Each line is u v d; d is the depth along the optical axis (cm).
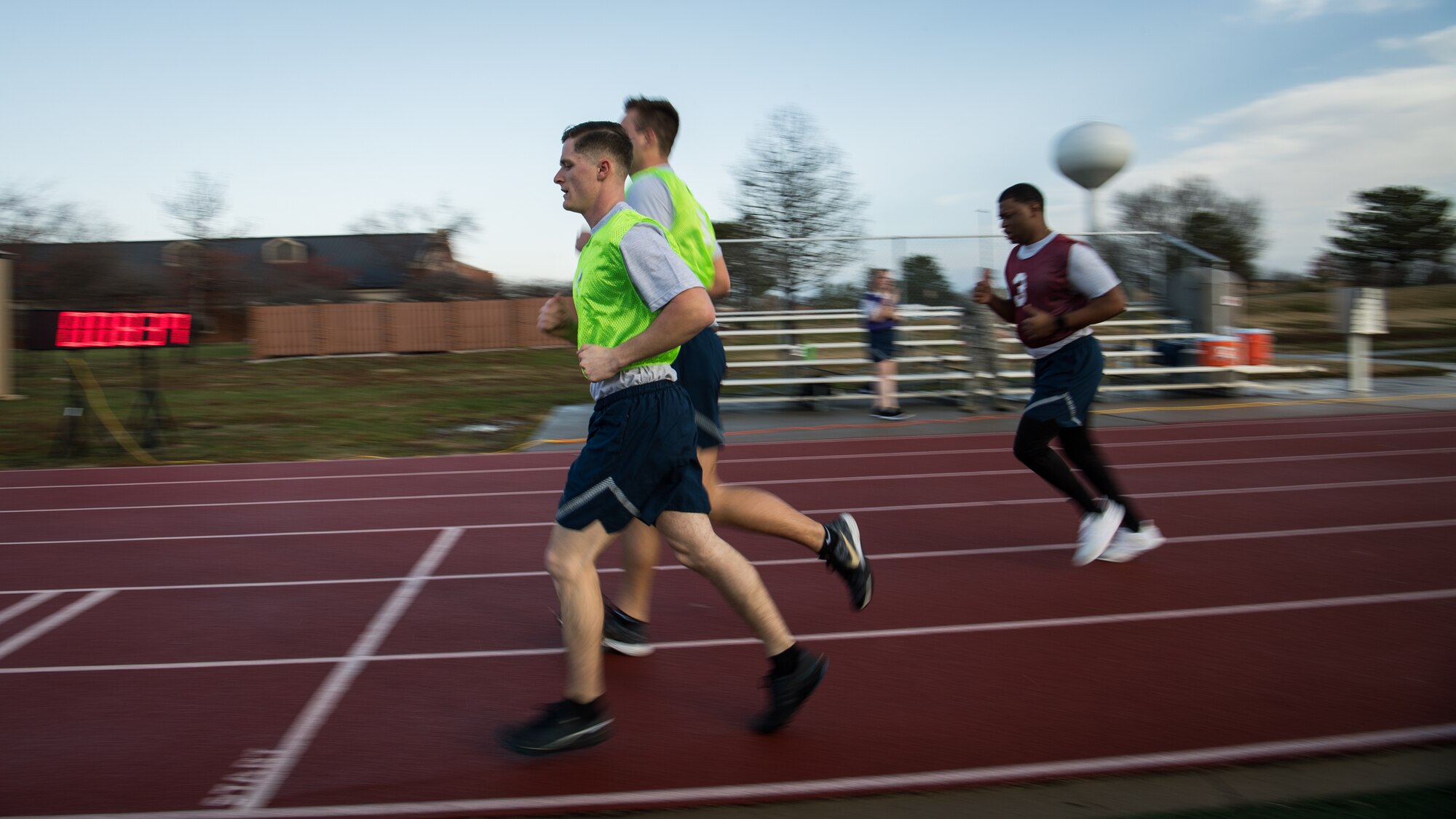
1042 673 332
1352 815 235
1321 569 452
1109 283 436
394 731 299
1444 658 335
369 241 4488
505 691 331
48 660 373
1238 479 695
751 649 365
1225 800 244
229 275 3825
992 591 433
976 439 956
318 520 638
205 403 1493
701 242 347
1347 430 930
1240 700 304
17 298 3234
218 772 274
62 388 1712
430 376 2003
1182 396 1277
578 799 252
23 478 846
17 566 527
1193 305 1337
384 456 948
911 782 256
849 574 320
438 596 450
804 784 256
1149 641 361
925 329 1246
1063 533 544
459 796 256
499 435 1091
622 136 278
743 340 1271
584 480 267
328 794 259
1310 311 3212
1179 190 4584
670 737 289
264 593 461
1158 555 487
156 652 379
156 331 1040
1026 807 244
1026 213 460
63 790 265
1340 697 304
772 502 312
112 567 521
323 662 363
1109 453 842
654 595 435
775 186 2458
